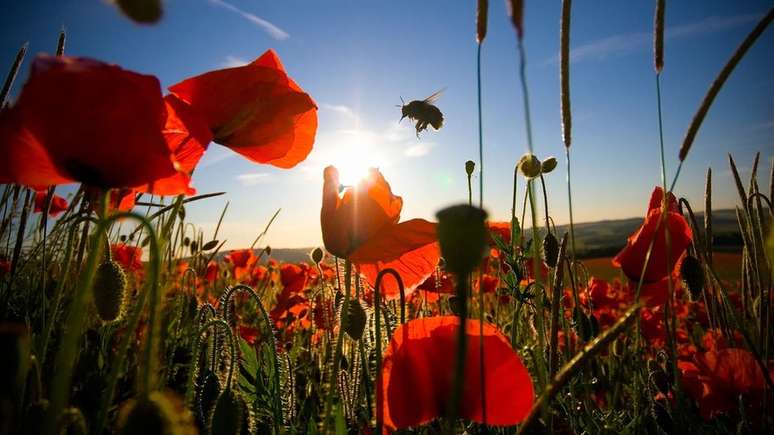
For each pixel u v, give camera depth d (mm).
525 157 207
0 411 72
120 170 115
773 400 197
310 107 183
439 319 141
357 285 170
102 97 107
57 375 88
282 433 160
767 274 210
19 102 105
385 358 138
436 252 185
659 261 193
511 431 179
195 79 173
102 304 134
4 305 182
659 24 136
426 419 139
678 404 139
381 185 171
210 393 157
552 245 216
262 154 187
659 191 210
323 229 158
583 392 213
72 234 132
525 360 209
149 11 72
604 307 375
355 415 178
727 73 123
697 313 419
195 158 164
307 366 256
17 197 239
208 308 183
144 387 95
